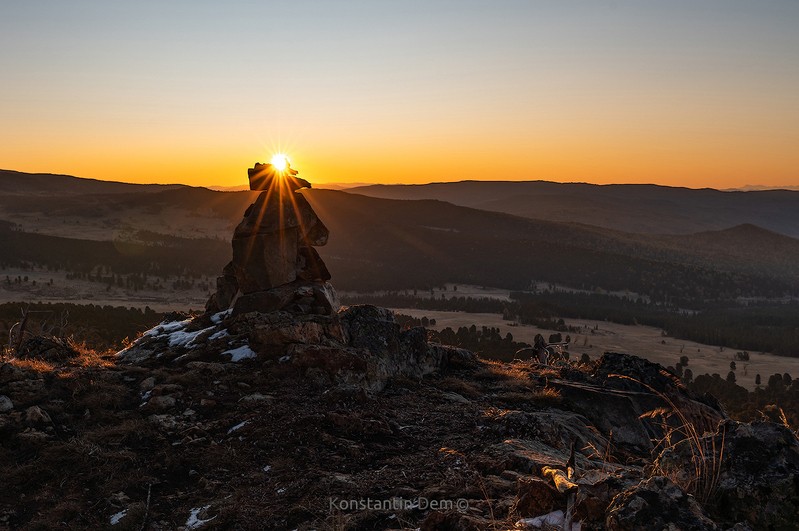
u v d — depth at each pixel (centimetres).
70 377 1334
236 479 989
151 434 1135
